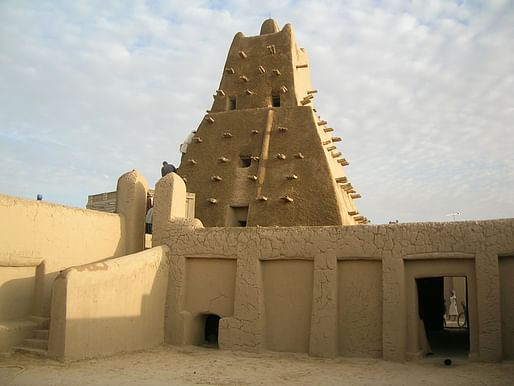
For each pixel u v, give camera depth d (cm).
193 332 1428
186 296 1440
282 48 2133
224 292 1405
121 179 1588
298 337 1305
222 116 2059
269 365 1155
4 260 1151
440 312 1850
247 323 1328
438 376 1012
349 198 2122
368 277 1266
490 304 1128
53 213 1285
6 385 868
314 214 1762
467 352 1279
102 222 1453
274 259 1345
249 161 1994
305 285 1322
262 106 2064
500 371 1036
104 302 1179
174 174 1532
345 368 1120
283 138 1930
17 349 1104
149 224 1672
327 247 1291
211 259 1434
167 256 1456
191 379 981
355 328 1255
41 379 910
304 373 1067
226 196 1908
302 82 2217
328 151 2031
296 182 1827
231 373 1053
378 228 1252
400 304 1202
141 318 1318
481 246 1155
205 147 2031
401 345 1185
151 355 1248
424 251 1201
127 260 1277
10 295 1179
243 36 2244
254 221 1819
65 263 1309
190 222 1461
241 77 2123
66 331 1064
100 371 1009
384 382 967
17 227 1187
